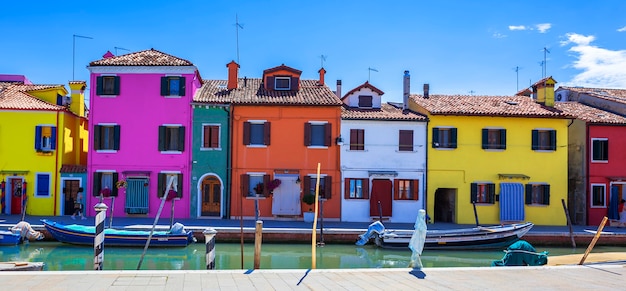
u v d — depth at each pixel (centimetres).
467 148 2730
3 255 1808
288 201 2662
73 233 1961
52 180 2636
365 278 1039
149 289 905
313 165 2686
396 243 2047
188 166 2678
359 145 2700
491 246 2119
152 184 2672
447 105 2823
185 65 2675
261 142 2705
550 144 2769
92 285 925
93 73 2684
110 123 2673
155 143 2681
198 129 2688
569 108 3023
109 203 2645
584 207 2759
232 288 928
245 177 2667
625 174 2775
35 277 988
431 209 2703
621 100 3025
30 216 2548
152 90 2691
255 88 2909
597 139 2775
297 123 2697
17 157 2630
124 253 1872
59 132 2650
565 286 970
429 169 2706
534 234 2212
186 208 2673
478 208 2717
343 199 2677
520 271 1133
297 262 1784
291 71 2878
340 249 2061
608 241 2242
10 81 3325
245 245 2084
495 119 2747
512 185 2723
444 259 1934
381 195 2681
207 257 1214
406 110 2897
